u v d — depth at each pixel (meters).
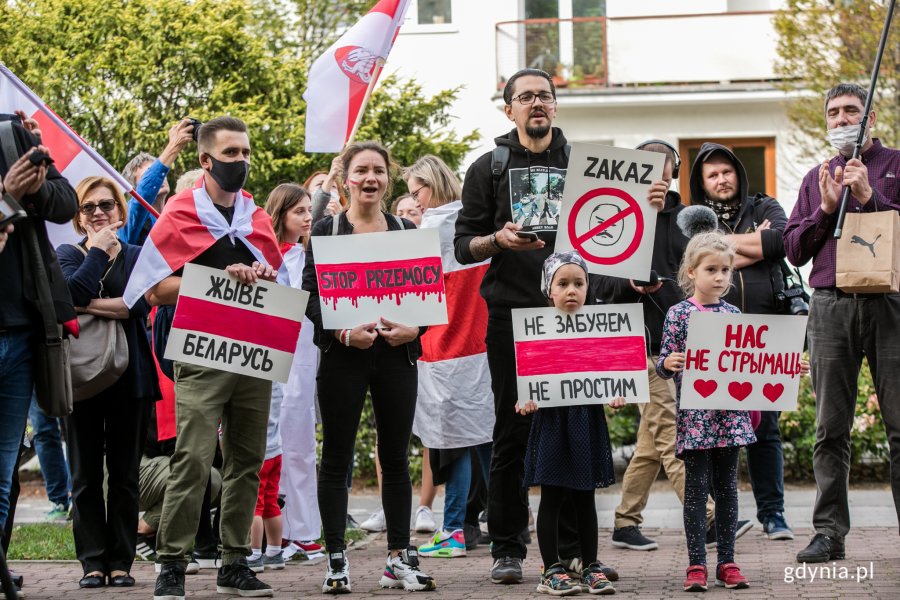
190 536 5.74
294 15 17.94
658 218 7.31
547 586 5.72
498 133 19.42
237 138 6.02
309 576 6.71
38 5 13.76
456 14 19.53
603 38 19.00
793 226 6.64
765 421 7.60
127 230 7.08
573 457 5.68
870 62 13.88
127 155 13.59
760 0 20.23
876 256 6.16
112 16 13.64
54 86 13.36
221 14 14.27
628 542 7.44
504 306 6.11
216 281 5.87
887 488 10.05
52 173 5.31
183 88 13.92
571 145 5.98
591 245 6.02
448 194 8.21
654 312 7.25
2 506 5.13
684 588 5.75
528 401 5.80
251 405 6.01
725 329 5.89
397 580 6.05
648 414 7.38
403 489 6.10
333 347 6.02
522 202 6.15
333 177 7.87
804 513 8.78
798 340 5.92
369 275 6.02
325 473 6.02
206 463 5.78
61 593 6.09
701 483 5.86
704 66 18.83
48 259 5.31
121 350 6.18
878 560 6.50
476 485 7.80
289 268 7.37
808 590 5.64
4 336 5.09
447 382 7.50
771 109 18.61
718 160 7.69
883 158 6.47
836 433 6.52
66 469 9.44
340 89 8.60
